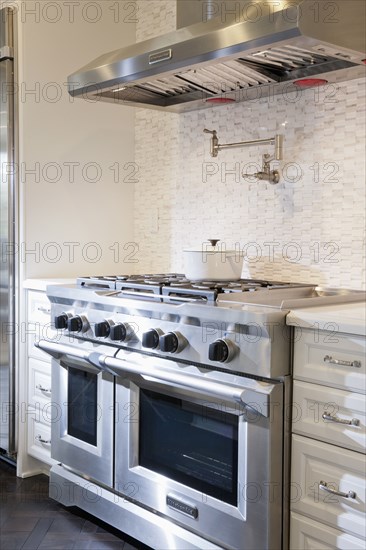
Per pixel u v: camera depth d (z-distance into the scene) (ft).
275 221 9.37
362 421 5.95
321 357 6.26
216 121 10.16
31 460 10.33
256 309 6.56
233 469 6.78
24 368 10.19
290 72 8.36
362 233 8.32
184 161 10.73
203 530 7.08
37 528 8.43
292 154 9.09
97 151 11.13
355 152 8.35
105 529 8.45
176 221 10.92
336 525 6.17
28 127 10.21
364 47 7.04
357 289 8.39
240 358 6.59
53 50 10.46
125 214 11.59
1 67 10.22
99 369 8.37
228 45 6.99
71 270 10.85
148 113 11.37
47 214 10.50
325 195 8.71
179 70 7.77
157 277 9.45
